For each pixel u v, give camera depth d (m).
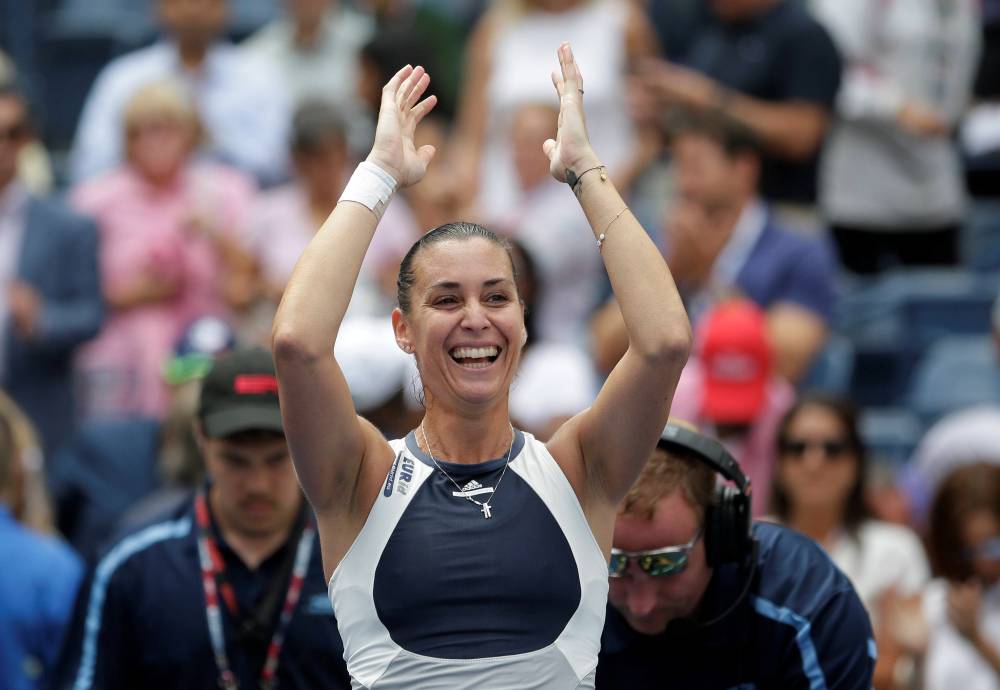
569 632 10.48
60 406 27.03
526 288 22.77
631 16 29.03
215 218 28.14
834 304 25.12
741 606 12.70
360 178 10.84
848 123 31.73
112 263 27.81
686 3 34.50
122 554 15.42
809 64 28.67
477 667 10.24
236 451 15.03
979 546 19.38
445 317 10.53
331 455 10.57
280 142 32.06
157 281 27.84
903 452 28.77
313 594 15.29
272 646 15.19
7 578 18.28
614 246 10.74
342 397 10.52
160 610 15.20
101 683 15.23
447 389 10.61
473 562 10.40
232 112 31.61
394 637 10.38
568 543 10.58
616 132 28.55
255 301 27.56
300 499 15.59
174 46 31.83
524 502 10.62
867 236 32.22
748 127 24.77
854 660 12.63
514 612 10.37
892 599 19.02
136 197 28.14
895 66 31.44
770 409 21.27
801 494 19.16
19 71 39.84
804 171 28.98
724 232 24.72
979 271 34.47
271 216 27.84
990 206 35.78
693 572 12.41
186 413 20.45
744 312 21.27
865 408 30.66
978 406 28.83
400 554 10.46
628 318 10.62
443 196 28.41
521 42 28.69
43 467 26.80
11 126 27.00
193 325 21.47
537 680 10.33
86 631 15.34
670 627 12.71
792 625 12.63
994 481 19.41
